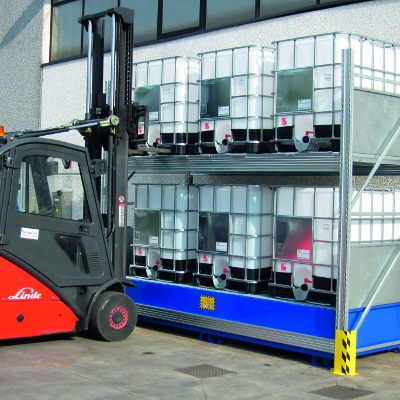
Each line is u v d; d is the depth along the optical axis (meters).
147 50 9.93
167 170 7.02
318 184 7.41
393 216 5.77
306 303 5.61
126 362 5.38
